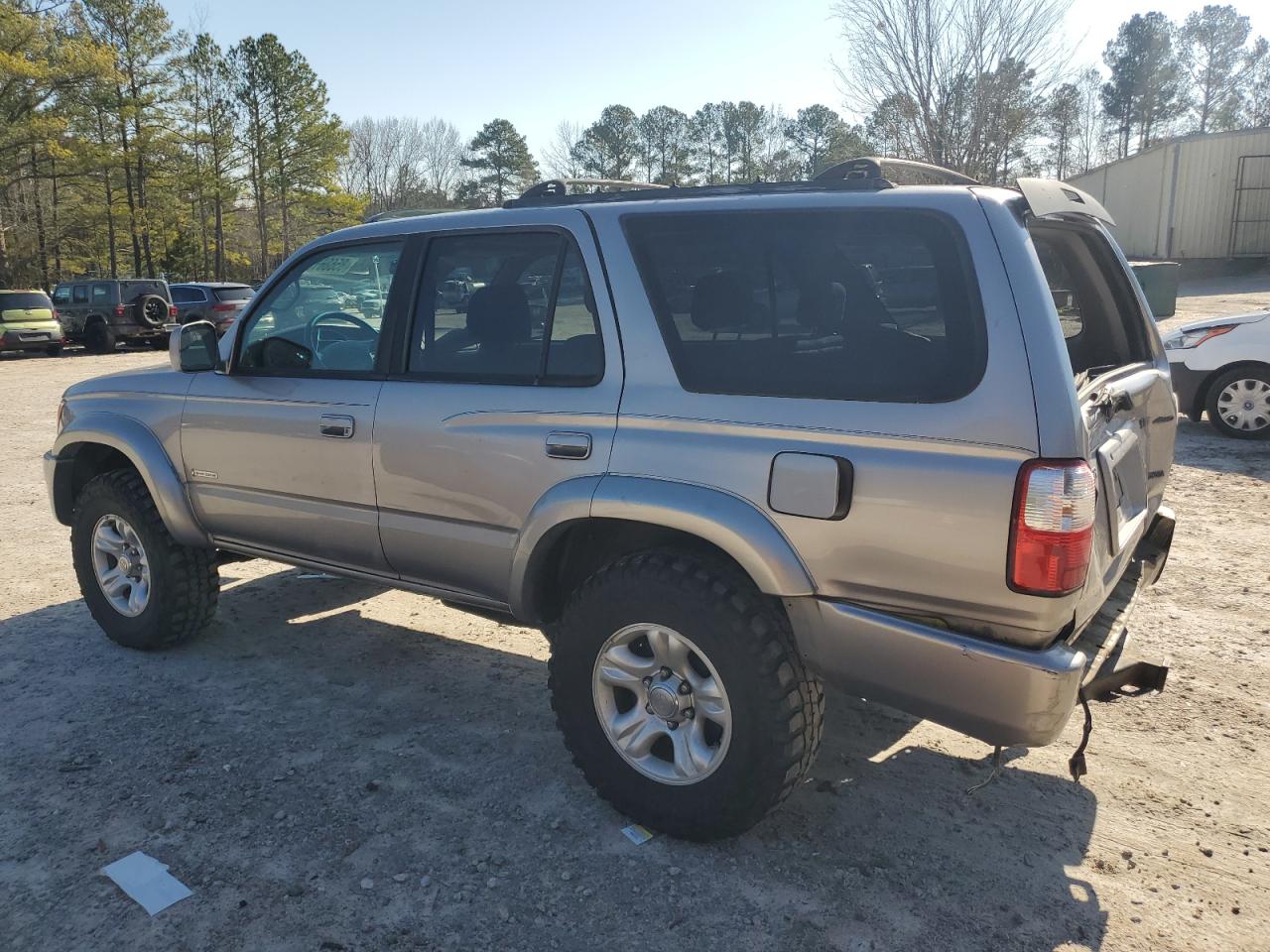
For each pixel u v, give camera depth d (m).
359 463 3.48
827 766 3.38
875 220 2.54
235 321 3.96
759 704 2.64
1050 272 3.37
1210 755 3.45
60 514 4.68
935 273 2.44
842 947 2.48
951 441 2.35
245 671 4.24
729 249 2.73
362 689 4.06
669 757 2.98
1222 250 29.95
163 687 4.07
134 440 4.16
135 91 47.59
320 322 3.72
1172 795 3.19
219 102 55.97
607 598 2.86
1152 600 4.93
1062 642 2.40
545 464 2.98
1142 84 70.31
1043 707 2.33
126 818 3.07
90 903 2.66
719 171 77.50
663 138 77.50
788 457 2.54
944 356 2.40
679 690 2.81
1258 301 22.45
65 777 3.32
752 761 2.67
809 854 2.87
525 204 3.42
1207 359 8.80
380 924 2.57
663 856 2.87
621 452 2.82
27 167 45.09
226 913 2.62
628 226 2.94
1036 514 2.25
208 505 4.05
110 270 55.00
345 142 60.50
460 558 3.29
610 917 2.59
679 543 2.92
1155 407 3.33
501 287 3.19
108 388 4.39
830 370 2.55
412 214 5.51
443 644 4.59
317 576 5.63
